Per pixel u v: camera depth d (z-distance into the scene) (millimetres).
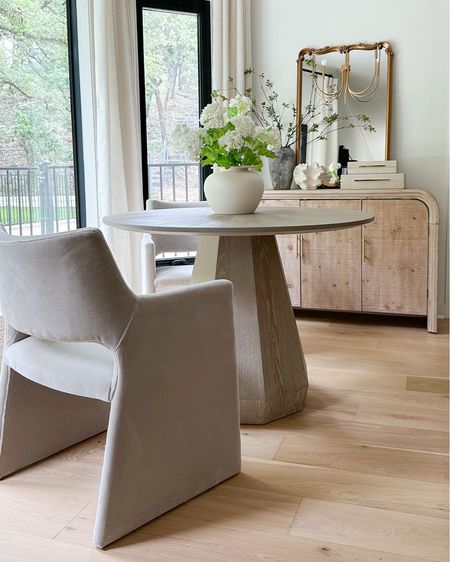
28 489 1824
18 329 1726
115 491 1538
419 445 2080
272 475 1890
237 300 2279
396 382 2695
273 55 4105
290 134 4055
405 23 3787
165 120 4191
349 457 2000
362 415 2342
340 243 3652
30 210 3867
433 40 3742
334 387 2648
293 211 2604
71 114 3977
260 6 4090
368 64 3873
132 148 3881
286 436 2166
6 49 3654
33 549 1535
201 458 1765
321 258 3709
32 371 1711
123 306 1499
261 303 2283
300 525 1620
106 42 3684
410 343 3293
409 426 2234
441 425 2240
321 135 4020
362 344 3287
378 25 3846
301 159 4082
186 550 1522
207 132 2373
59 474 1909
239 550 1518
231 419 1848
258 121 4207
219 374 1789
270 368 2273
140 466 1589
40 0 3762
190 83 4211
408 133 3865
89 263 1445
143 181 4148
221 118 2352
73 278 1466
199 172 4324
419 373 2807
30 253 1504
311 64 3994
